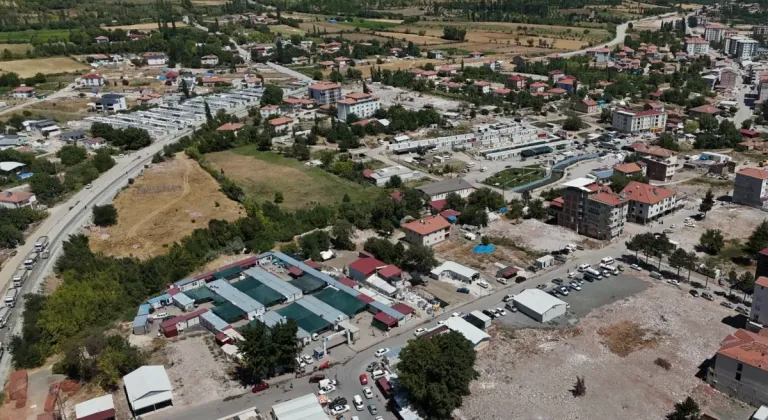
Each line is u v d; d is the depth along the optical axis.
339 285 165.62
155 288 167.12
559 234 199.50
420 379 116.06
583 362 132.00
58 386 127.31
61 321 144.50
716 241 182.00
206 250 188.50
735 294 158.00
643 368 129.25
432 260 174.88
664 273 171.38
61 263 176.62
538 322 148.00
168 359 136.62
